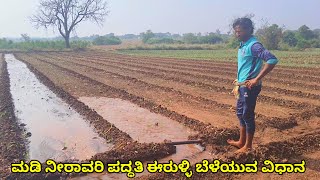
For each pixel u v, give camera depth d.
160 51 22.22
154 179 2.48
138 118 4.37
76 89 6.59
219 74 8.57
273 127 3.65
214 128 3.60
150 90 6.32
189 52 20.34
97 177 2.63
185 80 7.28
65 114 4.73
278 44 21.06
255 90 2.70
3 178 2.53
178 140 3.45
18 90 6.71
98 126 4.02
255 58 2.66
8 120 4.29
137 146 3.08
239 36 2.72
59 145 3.44
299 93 5.59
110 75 8.62
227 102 5.11
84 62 12.95
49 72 9.41
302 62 11.34
